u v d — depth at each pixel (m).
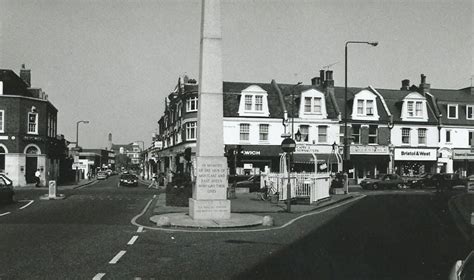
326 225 15.44
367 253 10.20
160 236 12.57
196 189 16.28
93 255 9.64
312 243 11.55
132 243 11.27
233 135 45.38
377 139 48.22
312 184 24.48
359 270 8.45
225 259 9.38
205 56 16.31
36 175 42.53
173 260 9.20
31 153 44.91
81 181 64.44
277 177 27.20
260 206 22.77
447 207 22.72
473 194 27.44
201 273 8.07
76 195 31.20
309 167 46.56
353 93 51.56
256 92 46.09
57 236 12.34
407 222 16.42
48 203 24.14
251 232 13.63
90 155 107.81
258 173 45.22
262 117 45.91
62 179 59.34
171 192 22.28
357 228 14.61
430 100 51.66
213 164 16.31
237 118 45.47
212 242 11.62
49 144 48.12
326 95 50.03
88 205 22.94
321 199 25.95
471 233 13.73
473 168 50.62
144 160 96.38
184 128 50.09
